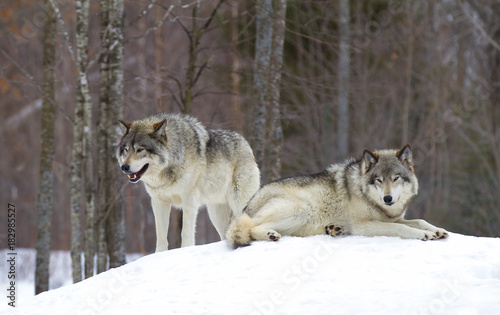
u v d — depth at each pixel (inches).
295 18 1406.3
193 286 513.3
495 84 1914.4
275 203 616.1
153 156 702.5
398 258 520.1
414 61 1971.0
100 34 959.0
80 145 927.7
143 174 706.8
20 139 2506.2
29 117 2485.2
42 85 1075.9
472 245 542.6
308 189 624.7
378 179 589.3
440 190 1754.4
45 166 1080.8
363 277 487.2
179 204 757.9
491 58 2112.5
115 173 940.6
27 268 1529.3
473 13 2124.8
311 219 620.7
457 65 2078.0
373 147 1711.4
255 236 595.8
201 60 1512.1
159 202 738.8
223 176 781.9
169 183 724.0
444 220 1684.3
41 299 566.3
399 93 1902.1
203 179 759.1
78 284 583.8
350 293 458.9
